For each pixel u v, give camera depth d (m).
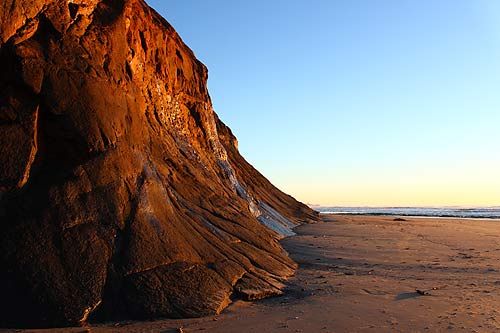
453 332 6.30
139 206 8.23
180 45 20.72
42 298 6.46
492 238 22.22
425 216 59.06
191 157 15.73
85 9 9.26
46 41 8.09
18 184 7.19
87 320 6.58
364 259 14.26
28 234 6.93
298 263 13.28
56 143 7.81
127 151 8.85
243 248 10.86
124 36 10.52
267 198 31.78
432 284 10.05
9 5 7.47
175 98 18.69
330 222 35.78
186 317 6.97
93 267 7.02
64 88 7.88
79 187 7.62
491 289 9.41
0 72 7.57
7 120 7.49
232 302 7.98
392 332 6.30
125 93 9.75
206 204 12.17
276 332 6.29
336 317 7.08
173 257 8.00
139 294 7.06
